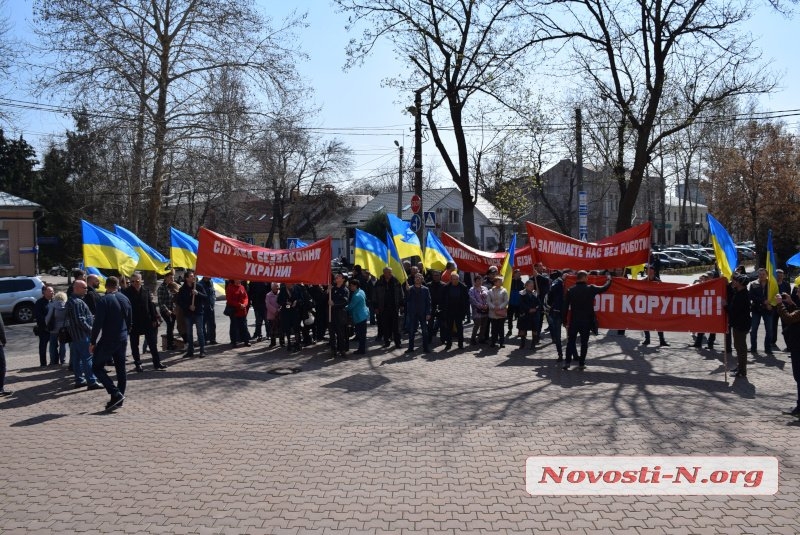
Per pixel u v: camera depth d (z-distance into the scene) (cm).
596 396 951
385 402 928
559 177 5959
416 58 2045
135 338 1178
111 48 2519
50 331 1259
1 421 845
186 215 4341
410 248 1725
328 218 6219
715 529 502
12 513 540
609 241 1472
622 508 543
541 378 1091
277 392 1000
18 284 2359
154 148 2616
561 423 802
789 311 866
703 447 703
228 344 1530
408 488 590
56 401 960
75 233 4631
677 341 1518
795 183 3616
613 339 1553
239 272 1330
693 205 9338
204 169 2700
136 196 2730
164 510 544
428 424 805
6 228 3256
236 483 607
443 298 1423
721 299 1174
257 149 2741
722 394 960
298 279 1319
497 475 623
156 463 668
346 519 523
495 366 1210
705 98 2050
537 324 1412
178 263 1569
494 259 1792
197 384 1064
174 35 2672
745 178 3766
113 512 541
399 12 1984
